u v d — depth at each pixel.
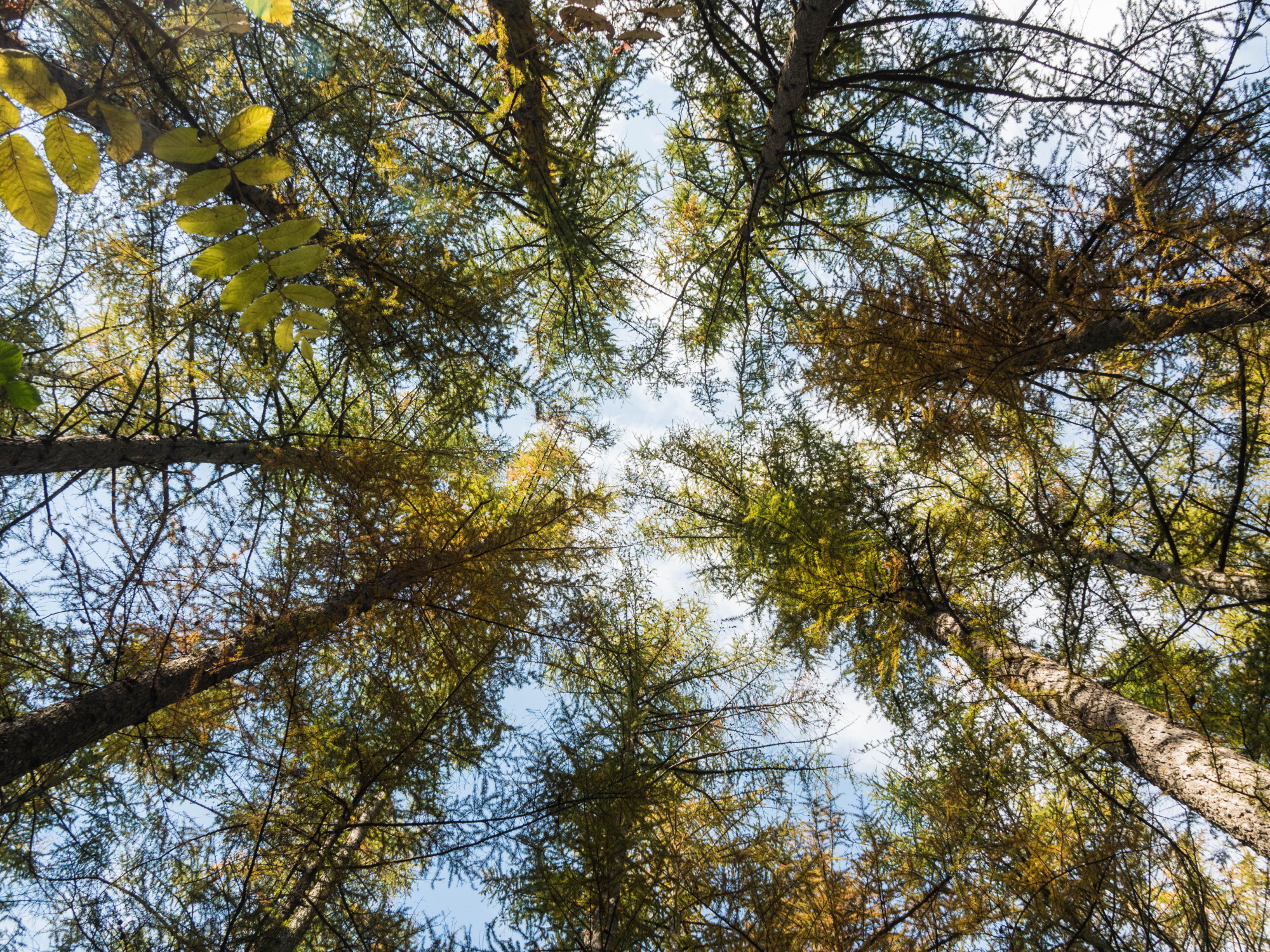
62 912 3.38
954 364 3.98
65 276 3.91
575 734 4.91
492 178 5.00
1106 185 3.74
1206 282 3.10
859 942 3.74
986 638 4.44
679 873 4.21
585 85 4.59
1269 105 3.38
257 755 3.60
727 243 6.20
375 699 4.02
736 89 5.32
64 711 3.31
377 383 4.95
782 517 5.82
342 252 3.96
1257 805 3.04
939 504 6.30
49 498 3.34
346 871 3.58
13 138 1.07
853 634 6.39
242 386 4.05
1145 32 3.62
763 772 5.78
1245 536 4.07
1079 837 3.53
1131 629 3.82
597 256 5.38
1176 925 3.41
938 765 4.59
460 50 4.24
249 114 1.17
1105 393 4.18
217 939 3.25
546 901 4.01
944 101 4.45
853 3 3.69
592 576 4.80
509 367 5.12
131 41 3.11
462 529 4.28
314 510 3.97
